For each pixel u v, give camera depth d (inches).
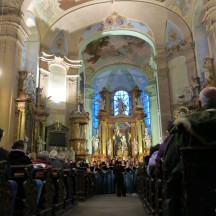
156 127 890.1
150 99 928.3
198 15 593.6
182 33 643.5
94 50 874.8
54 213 211.3
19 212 157.2
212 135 88.8
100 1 652.1
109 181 554.6
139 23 705.0
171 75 652.7
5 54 461.7
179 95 623.2
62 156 551.5
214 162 84.5
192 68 608.4
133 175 566.9
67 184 275.6
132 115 1016.2
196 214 81.7
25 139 470.3
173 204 92.8
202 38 601.3
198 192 83.0
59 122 620.7
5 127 439.5
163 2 633.0
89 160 820.0
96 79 1016.9
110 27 733.9
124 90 1073.5
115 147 976.3
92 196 468.8
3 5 476.1
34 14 590.6
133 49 913.5
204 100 100.7
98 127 979.3
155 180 182.9
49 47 659.4
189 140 90.7
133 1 652.7
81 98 773.3
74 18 673.6
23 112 476.1
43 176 206.2
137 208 282.7
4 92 449.7
